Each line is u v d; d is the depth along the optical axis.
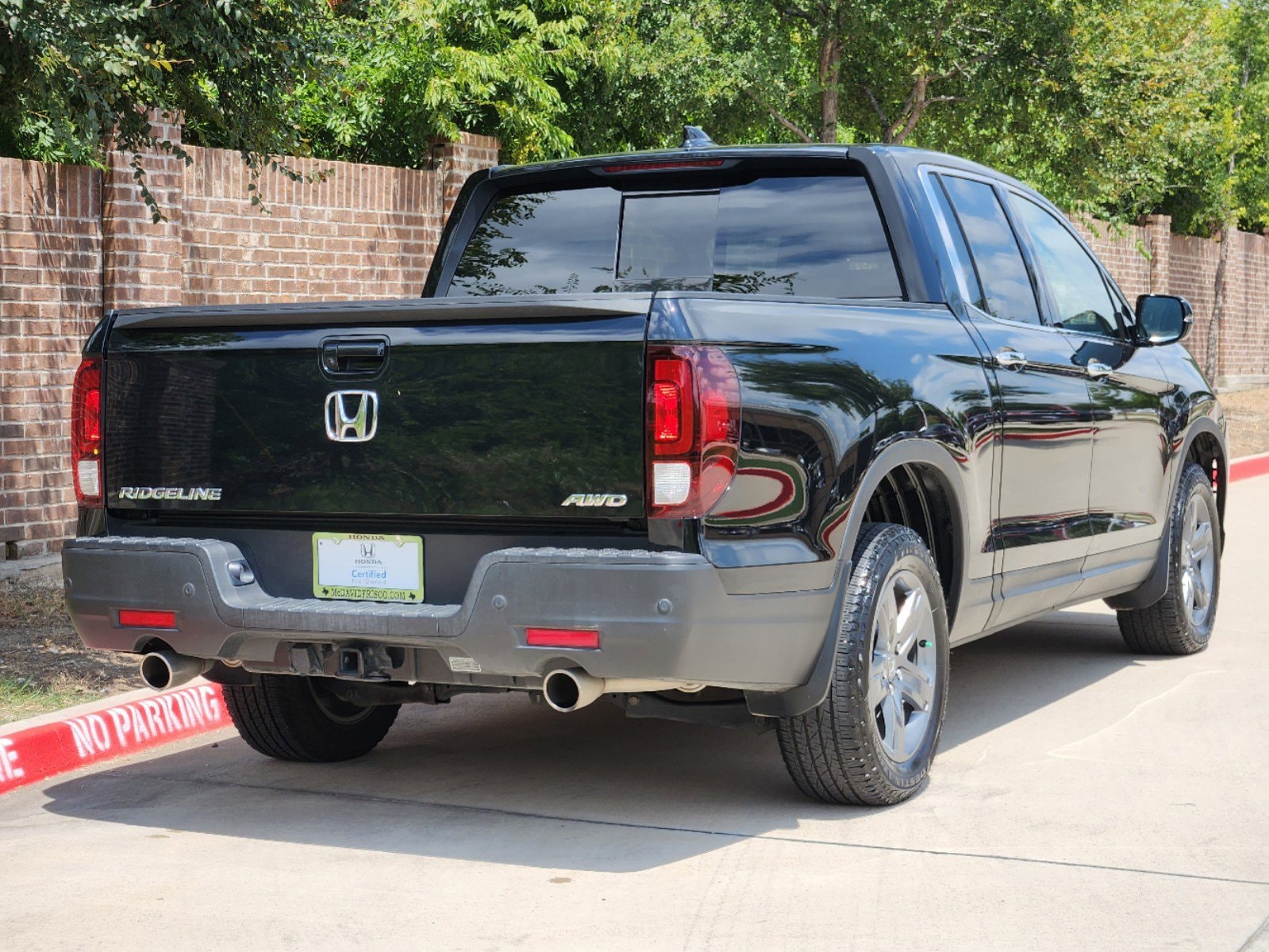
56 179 8.91
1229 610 8.42
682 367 3.97
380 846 4.54
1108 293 6.75
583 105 15.32
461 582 4.27
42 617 7.73
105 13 6.68
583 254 5.66
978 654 7.35
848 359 4.55
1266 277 27.81
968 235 5.62
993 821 4.66
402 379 4.29
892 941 3.70
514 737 5.89
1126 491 6.43
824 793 4.74
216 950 3.72
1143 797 4.90
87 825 4.80
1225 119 22.73
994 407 5.27
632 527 4.05
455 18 13.77
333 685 5.17
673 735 5.89
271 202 10.47
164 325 4.62
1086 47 15.00
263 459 4.49
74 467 4.82
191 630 4.48
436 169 11.78
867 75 16.67
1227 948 3.63
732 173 5.52
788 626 4.25
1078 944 3.66
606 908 3.96
